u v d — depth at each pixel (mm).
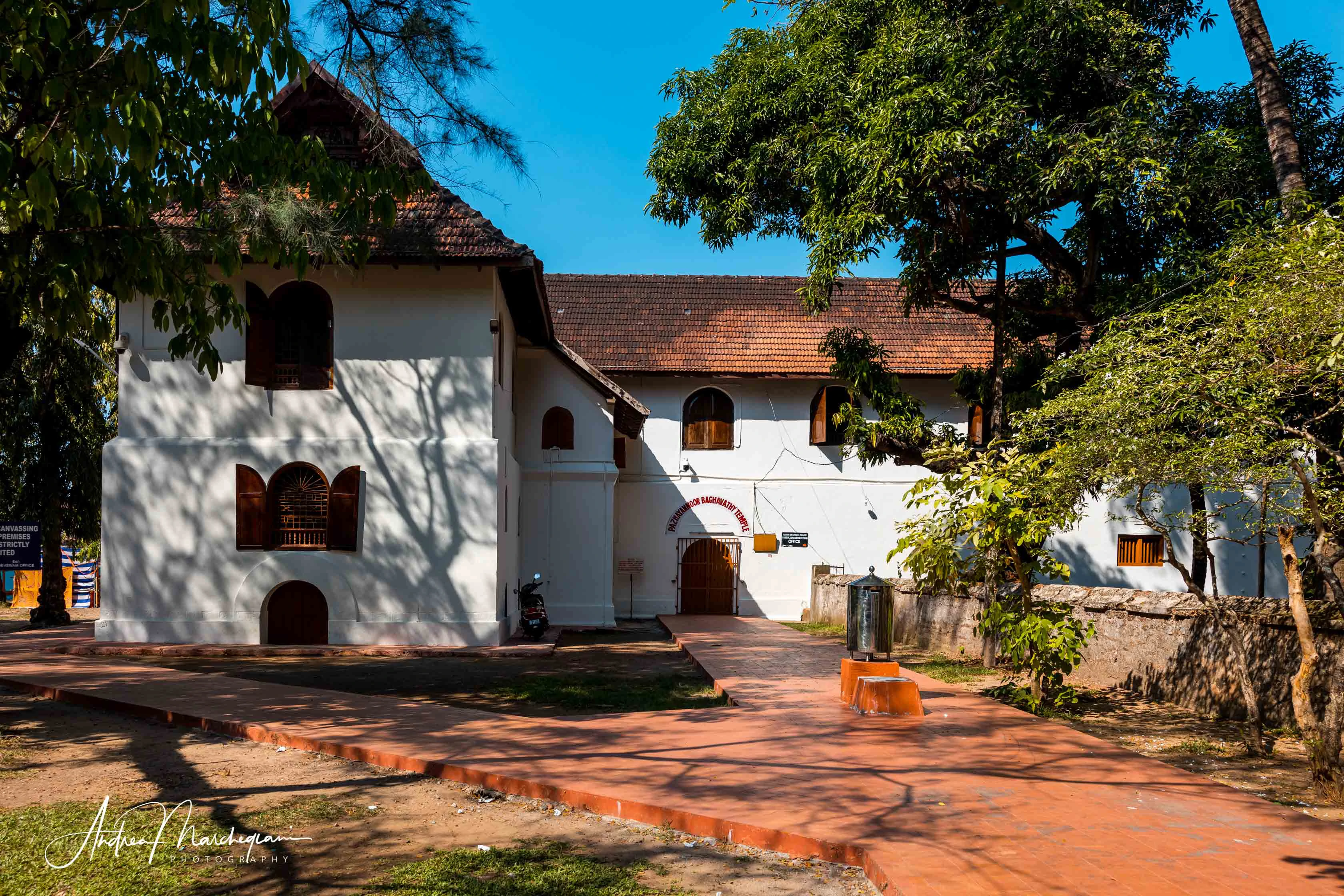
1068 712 10016
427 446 16188
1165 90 13758
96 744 8586
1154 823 5867
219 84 7477
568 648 17281
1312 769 6871
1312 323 6781
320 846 5676
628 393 25094
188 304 10445
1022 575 10328
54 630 19594
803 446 25125
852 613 10367
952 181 13875
